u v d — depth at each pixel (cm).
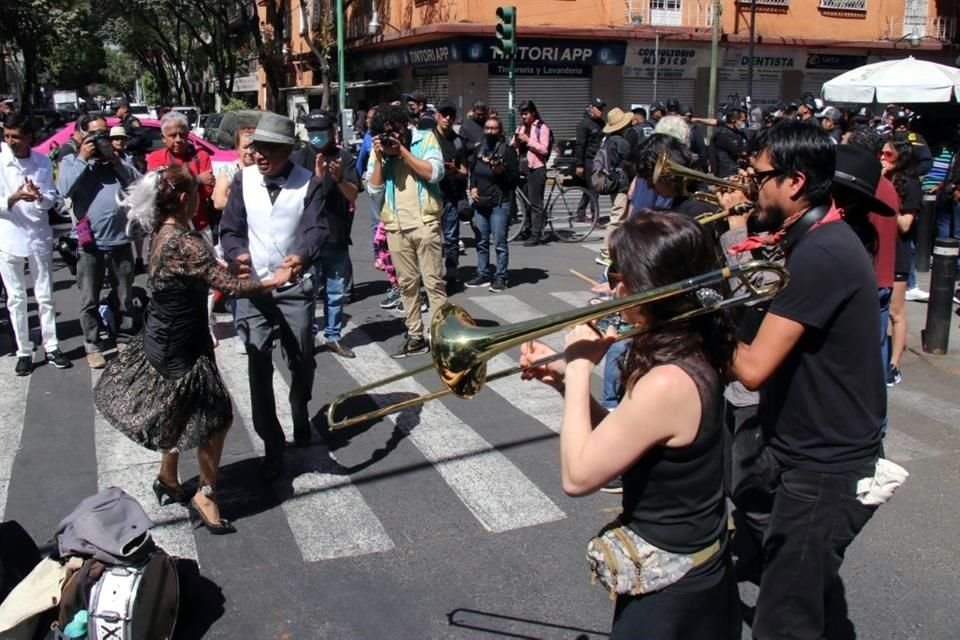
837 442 248
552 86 2570
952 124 1173
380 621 352
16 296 644
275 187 468
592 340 209
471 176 913
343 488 470
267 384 468
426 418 569
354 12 2964
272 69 3516
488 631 345
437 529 426
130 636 305
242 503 452
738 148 1316
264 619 354
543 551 405
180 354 384
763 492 288
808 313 239
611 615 354
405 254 671
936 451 519
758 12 2770
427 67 2644
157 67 5522
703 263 202
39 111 2928
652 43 2620
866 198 323
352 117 2338
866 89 1568
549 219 1246
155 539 414
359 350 718
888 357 604
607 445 195
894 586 375
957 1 3120
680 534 204
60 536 324
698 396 196
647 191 462
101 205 655
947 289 694
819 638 256
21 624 306
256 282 394
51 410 584
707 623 209
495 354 210
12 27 2781
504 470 493
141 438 385
